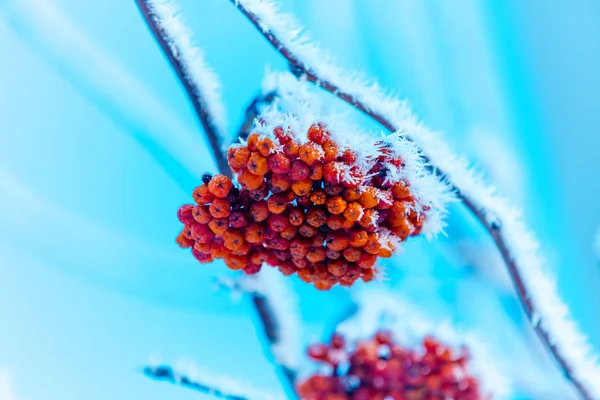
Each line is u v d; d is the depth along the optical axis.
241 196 0.50
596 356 0.60
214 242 0.52
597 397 0.59
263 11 0.52
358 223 0.51
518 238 0.57
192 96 0.54
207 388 0.65
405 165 0.51
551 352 0.59
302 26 0.53
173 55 0.54
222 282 0.66
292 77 0.54
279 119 0.50
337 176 0.49
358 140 0.50
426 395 0.65
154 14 0.53
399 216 0.51
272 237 0.51
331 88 0.53
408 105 0.55
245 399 0.66
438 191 0.53
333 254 0.51
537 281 0.58
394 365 0.65
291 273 0.53
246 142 0.50
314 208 0.50
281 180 0.49
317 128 0.49
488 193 0.56
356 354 0.66
